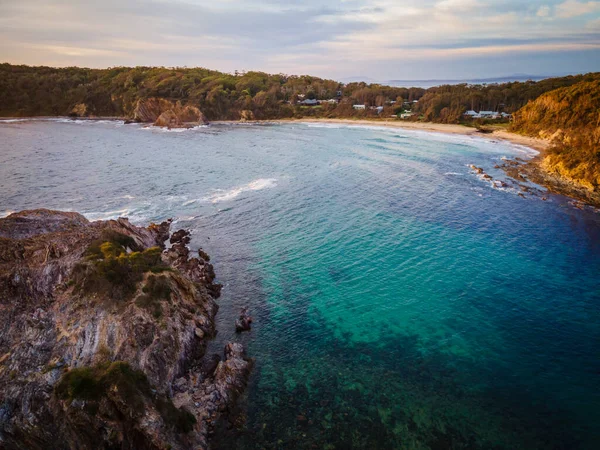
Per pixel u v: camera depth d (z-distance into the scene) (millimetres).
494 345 34812
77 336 29297
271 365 32719
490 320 38188
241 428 26562
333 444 25422
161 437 23016
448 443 25453
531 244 53531
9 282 32031
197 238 56750
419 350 34344
